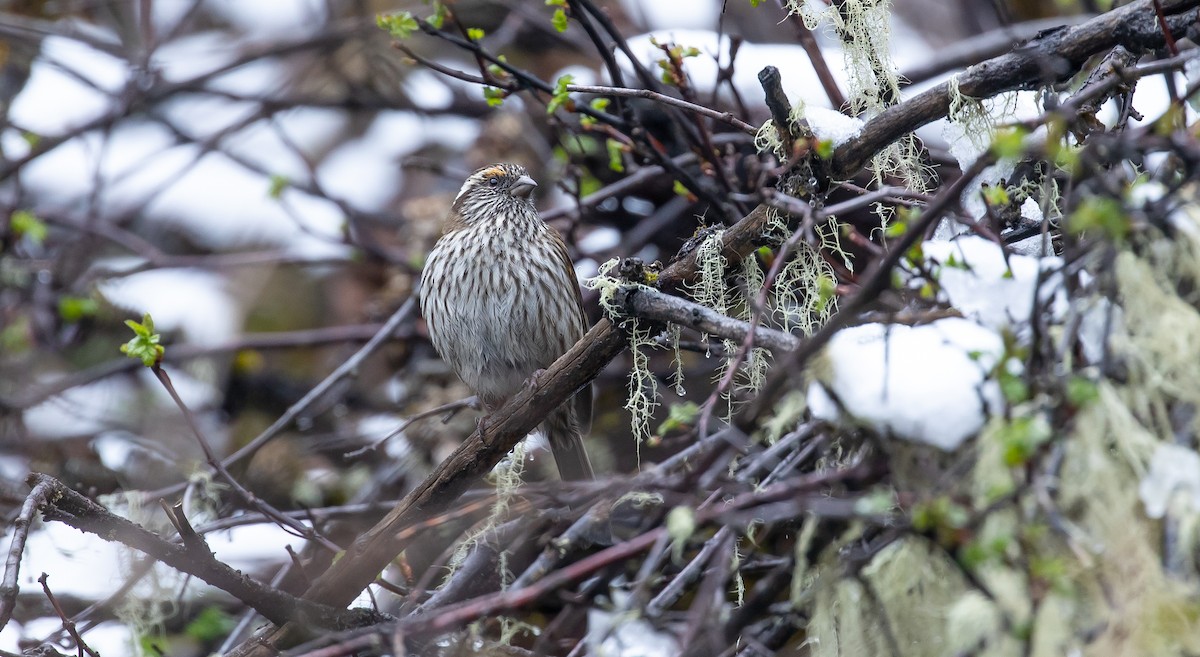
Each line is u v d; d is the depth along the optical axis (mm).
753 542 8227
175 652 12219
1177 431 6121
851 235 8734
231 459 12062
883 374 6508
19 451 14781
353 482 14664
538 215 12773
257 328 17609
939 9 17859
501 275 12125
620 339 8828
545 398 9133
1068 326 6137
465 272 12195
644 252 14406
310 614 8430
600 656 6613
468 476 9367
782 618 8562
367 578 9219
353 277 17953
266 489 14430
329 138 19359
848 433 6902
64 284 16391
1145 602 5836
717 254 8914
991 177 8586
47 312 16047
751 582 10289
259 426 16016
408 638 7449
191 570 8156
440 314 12406
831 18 9484
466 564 9367
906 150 9562
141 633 10367
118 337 16688
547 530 9680
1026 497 5961
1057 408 6031
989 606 6082
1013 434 5586
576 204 12922
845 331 6945
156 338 9328
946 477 6227
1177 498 5855
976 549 5535
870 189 11094
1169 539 5906
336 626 8461
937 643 6820
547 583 6797
